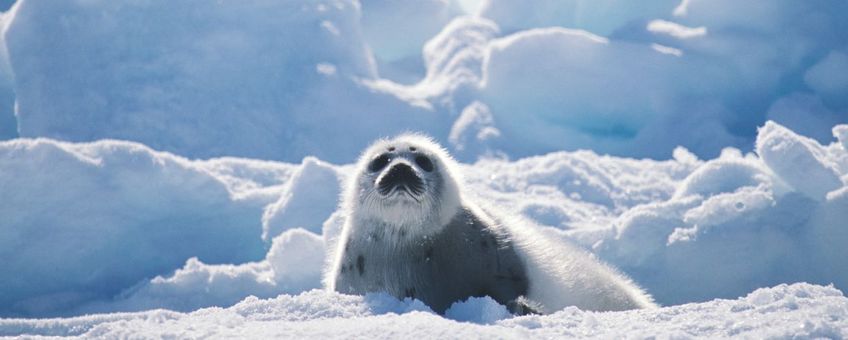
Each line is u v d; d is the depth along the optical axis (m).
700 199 18.91
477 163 32.06
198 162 25.89
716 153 31.83
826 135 31.89
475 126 34.34
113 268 20.67
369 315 8.07
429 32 42.62
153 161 22.66
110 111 32.72
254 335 6.60
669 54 35.16
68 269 20.33
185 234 22.03
